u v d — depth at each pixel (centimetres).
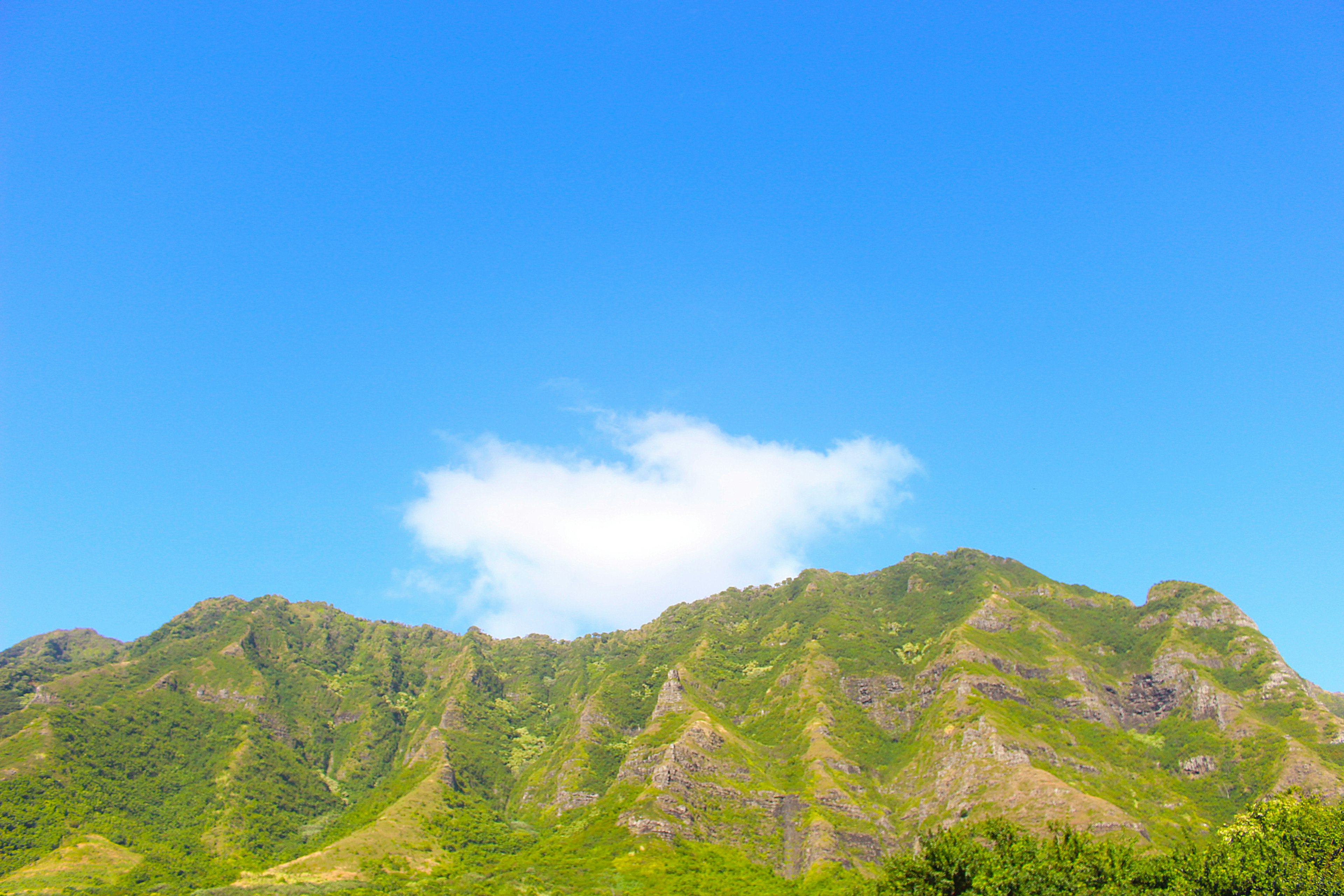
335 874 18175
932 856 9425
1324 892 9400
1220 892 9675
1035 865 9275
